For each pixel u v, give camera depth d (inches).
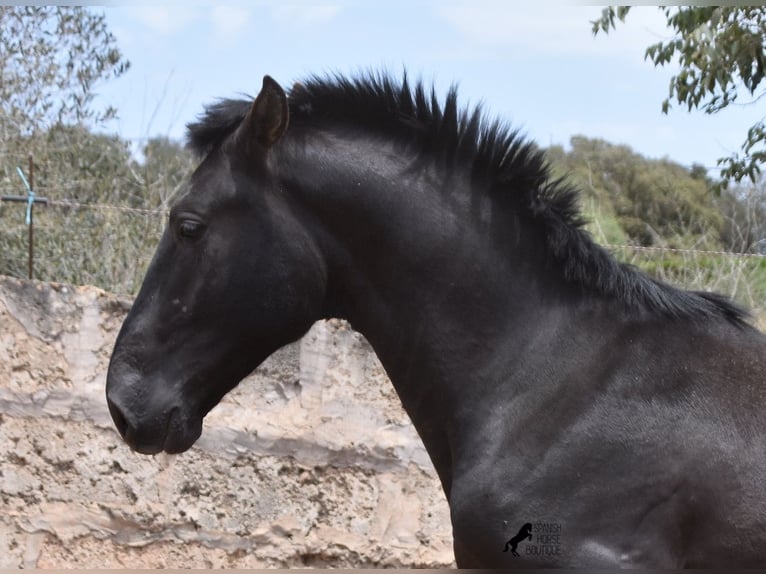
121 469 182.4
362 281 109.6
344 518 189.8
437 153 109.6
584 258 106.1
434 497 192.7
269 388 191.5
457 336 106.8
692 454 96.6
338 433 191.2
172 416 107.6
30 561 176.6
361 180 108.0
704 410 98.3
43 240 264.1
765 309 238.1
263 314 107.3
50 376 181.3
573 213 109.0
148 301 109.3
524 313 106.2
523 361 104.6
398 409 194.1
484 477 102.0
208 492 185.5
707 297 106.7
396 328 109.1
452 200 108.2
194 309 107.3
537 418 101.8
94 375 183.5
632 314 104.4
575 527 97.3
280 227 107.2
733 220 287.0
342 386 193.5
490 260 107.0
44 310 182.7
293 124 110.9
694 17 188.5
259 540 186.4
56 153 302.5
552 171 110.3
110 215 263.1
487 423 104.3
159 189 288.4
